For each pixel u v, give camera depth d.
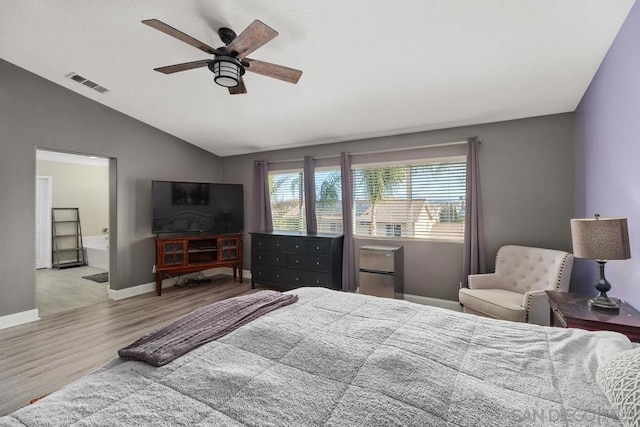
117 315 3.59
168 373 1.07
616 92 2.05
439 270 3.92
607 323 1.73
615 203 2.12
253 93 3.37
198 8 2.19
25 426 0.81
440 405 0.86
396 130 4.02
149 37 2.61
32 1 2.30
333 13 2.12
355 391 0.94
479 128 3.67
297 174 5.15
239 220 5.25
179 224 4.65
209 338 1.34
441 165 3.96
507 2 1.89
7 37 2.74
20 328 3.20
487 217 3.62
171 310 3.76
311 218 4.76
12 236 3.26
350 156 4.54
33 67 3.26
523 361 1.12
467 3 1.93
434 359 1.13
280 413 0.86
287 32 2.31
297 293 2.10
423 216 4.06
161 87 3.45
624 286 2.05
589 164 2.71
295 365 1.11
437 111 3.39
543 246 3.34
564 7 1.87
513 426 0.78
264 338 1.32
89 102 3.87
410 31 2.21
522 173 3.44
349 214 4.40
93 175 7.07
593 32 2.04
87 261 6.58
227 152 5.54
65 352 2.68
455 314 1.66
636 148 1.79
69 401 0.92
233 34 2.36
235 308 1.68
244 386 0.98
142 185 4.50
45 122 3.48
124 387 1.00
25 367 2.44
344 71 2.79
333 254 4.19
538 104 3.09
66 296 4.35
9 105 3.23
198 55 2.83
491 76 2.68
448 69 2.63
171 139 4.86
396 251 3.78
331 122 3.92
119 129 4.20
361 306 1.79
